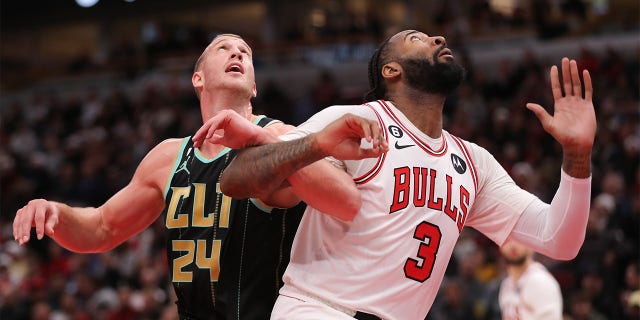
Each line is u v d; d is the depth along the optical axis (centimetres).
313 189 382
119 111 2392
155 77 2647
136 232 511
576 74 412
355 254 401
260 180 374
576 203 419
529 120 1741
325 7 2727
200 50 2656
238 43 490
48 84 2828
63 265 1691
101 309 1444
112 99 2470
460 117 1777
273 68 2491
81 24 3139
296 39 2589
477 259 1228
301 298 405
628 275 1125
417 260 408
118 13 3061
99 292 1523
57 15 3141
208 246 458
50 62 3148
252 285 450
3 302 1477
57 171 2214
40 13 3172
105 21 3095
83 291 1526
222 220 458
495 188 457
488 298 1158
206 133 375
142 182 495
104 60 2830
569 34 2191
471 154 450
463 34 2303
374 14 2589
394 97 430
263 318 447
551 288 814
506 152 1602
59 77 2814
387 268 402
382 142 357
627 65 1880
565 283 1188
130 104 2417
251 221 453
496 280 1169
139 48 3039
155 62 2689
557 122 408
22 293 1508
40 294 1516
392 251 402
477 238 1359
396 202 404
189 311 469
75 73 2788
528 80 1877
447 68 419
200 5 2941
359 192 391
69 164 2208
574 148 407
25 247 1773
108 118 2380
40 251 1786
